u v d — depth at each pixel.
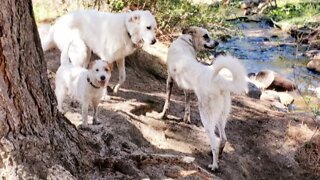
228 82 3.31
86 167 2.61
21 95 2.20
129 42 4.02
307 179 3.98
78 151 2.59
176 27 6.47
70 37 4.08
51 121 2.41
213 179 3.01
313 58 7.23
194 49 4.13
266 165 4.02
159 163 2.98
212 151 3.48
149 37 3.94
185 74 3.68
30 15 2.22
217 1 8.36
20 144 2.21
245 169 3.80
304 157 4.21
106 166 2.71
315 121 4.73
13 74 2.14
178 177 2.91
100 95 3.24
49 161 2.33
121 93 4.42
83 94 3.18
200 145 3.82
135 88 4.71
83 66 4.11
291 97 5.72
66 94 3.61
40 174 2.27
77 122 3.41
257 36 8.53
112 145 3.06
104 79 3.08
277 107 5.33
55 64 4.70
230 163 3.72
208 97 3.44
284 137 4.42
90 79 3.13
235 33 8.02
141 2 6.09
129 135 3.51
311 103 5.55
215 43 4.13
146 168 2.91
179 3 6.33
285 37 8.43
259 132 4.43
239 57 7.41
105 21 4.00
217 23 6.89
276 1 10.21
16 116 2.19
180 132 3.91
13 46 2.12
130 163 2.80
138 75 5.15
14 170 2.18
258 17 9.69
